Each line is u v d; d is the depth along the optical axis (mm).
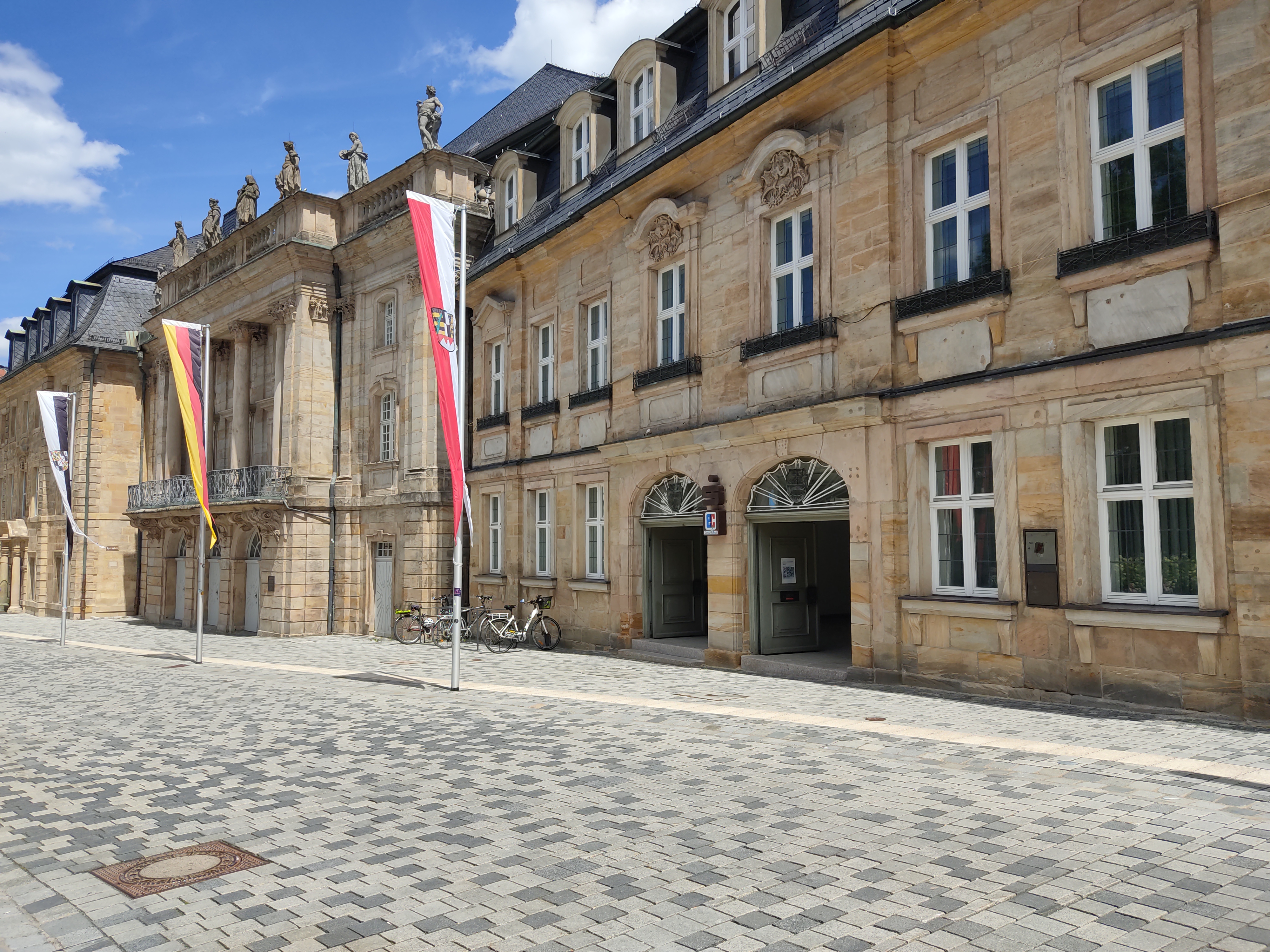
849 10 13484
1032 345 10781
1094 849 5398
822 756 8188
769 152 14383
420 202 14922
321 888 5398
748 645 15133
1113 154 10219
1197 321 9258
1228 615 8828
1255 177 8758
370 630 27359
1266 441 8562
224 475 30594
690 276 16266
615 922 4676
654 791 7223
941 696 11156
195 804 7531
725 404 15406
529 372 21469
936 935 4328
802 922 4562
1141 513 9812
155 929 4891
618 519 18188
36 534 46000
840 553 23641
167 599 37094
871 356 12719
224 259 33719
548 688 13672
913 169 12430
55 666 20641
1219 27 9078
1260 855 5180
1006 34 11234
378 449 27609
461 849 6008
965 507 11625
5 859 6285
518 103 28297
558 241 19828
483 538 22828
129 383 41375
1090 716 9305
